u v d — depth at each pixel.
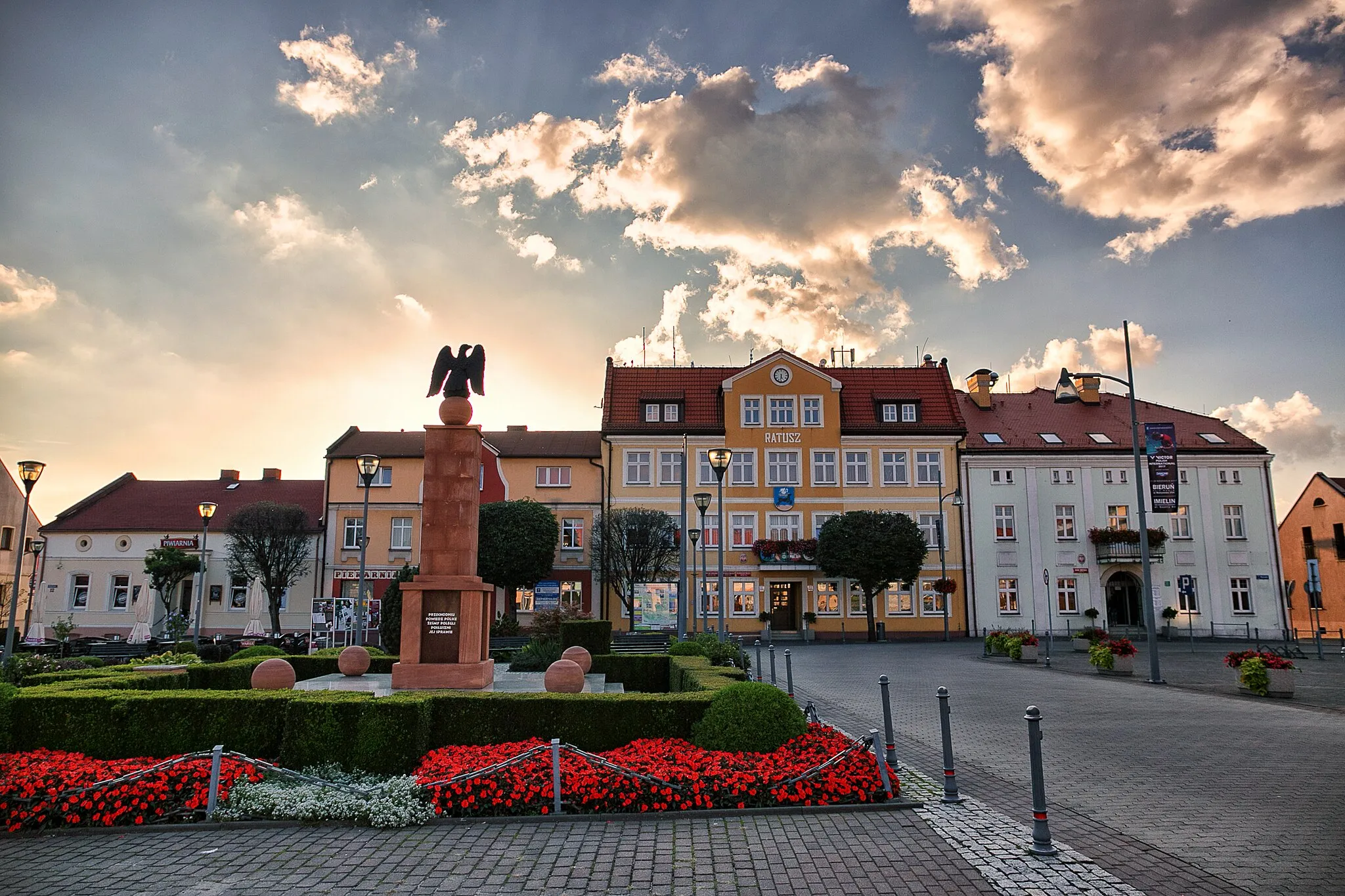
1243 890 6.63
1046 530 46.91
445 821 8.60
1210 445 47.88
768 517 46.88
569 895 6.65
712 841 7.94
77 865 7.45
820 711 16.52
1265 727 14.54
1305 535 57.56
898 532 42.00
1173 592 46.12
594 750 10.69
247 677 17.53
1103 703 17.91
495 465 47.03
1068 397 26.31
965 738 13.45
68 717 10.38
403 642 15.49
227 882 7.00
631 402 49.12
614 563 41.88
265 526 42.28
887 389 50.25
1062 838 7.97
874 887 6.75
